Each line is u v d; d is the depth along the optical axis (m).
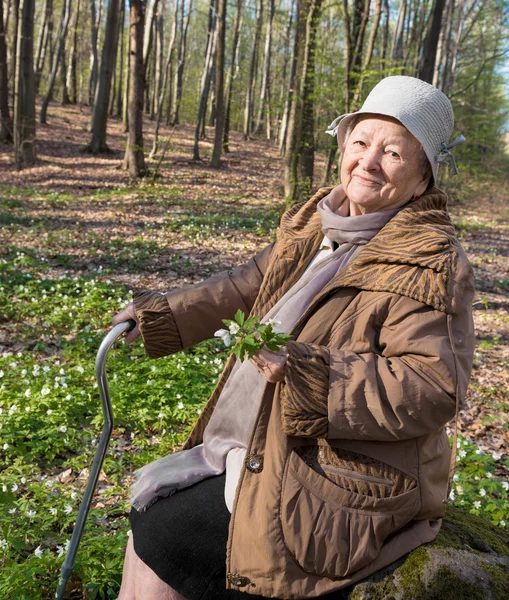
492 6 27.02
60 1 43.28
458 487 4.49
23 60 21.50
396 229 1.70
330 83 14.73
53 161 23.91
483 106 30.53
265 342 1.54
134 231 14.20
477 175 29.05
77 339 7.20
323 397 1.56
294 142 16.55
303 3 15.18
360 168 1.78
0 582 3.02
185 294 2.08
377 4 14.28
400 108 1.70
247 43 52.09
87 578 3.09
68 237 12.88
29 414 5.20
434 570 1.69
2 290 8.70
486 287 12.37
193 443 2.09
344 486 1.60
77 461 4.63
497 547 1.96
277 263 1.96
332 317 1.70
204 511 1.78
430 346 1.55
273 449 1.66
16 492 4.17
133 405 5.56
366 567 1.64
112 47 25.88
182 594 1.75
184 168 25.84
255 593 1.64
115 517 3.97
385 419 1.53
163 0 33.06
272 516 1.60
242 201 19.70
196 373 6.32
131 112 22.09
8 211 15.26
